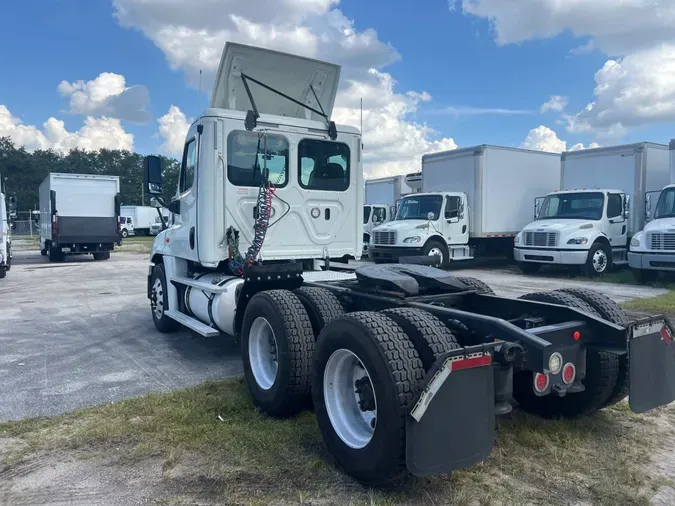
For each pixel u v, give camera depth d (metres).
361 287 4.91
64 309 10.16
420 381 3.11
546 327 3.70
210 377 5.73
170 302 7.33
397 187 22.92
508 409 3.31
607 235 15.20
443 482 3.38
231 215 6.08
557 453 3.77
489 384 3.12
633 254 13.05
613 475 3.46
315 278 5.85
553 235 14.91
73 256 24.97
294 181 6.40
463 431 3.02
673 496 3.23
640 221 15.59
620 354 3.79
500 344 3.18
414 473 2.90
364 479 3.31
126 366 6.18
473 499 3.19
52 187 20.69
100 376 5.79
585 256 14.48
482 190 16.80
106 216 21.55
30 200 86.25
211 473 3.54
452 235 16.78
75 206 21.09
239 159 6.10
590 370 4.12
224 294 5.82
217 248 6.02
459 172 17.38
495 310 4.71
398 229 16.31
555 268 17.88
